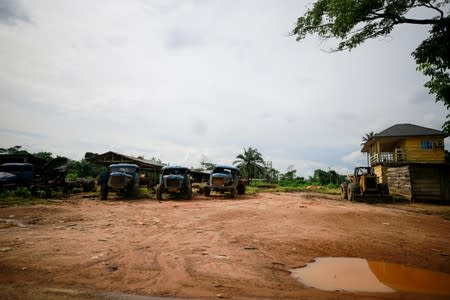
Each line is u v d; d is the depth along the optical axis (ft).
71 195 51.55
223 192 55.98
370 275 10.84
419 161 75.41
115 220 23.59
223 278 10.17
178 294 8.64
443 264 12.40
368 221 24.59
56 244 14.58
